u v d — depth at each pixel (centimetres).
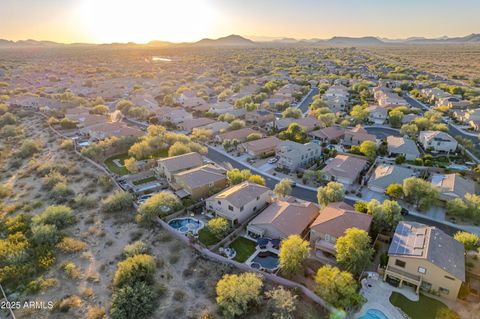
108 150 7750
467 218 4950
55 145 8431
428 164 6819
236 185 5409
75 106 12531
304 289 3406
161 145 7862
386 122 10381
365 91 14450
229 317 3197
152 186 6138
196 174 5794
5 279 3766
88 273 3928
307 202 5109
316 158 7431
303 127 9044
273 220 4431
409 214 5094
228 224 4591
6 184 6347
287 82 17125
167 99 13375
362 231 3719
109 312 3366
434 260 3334
